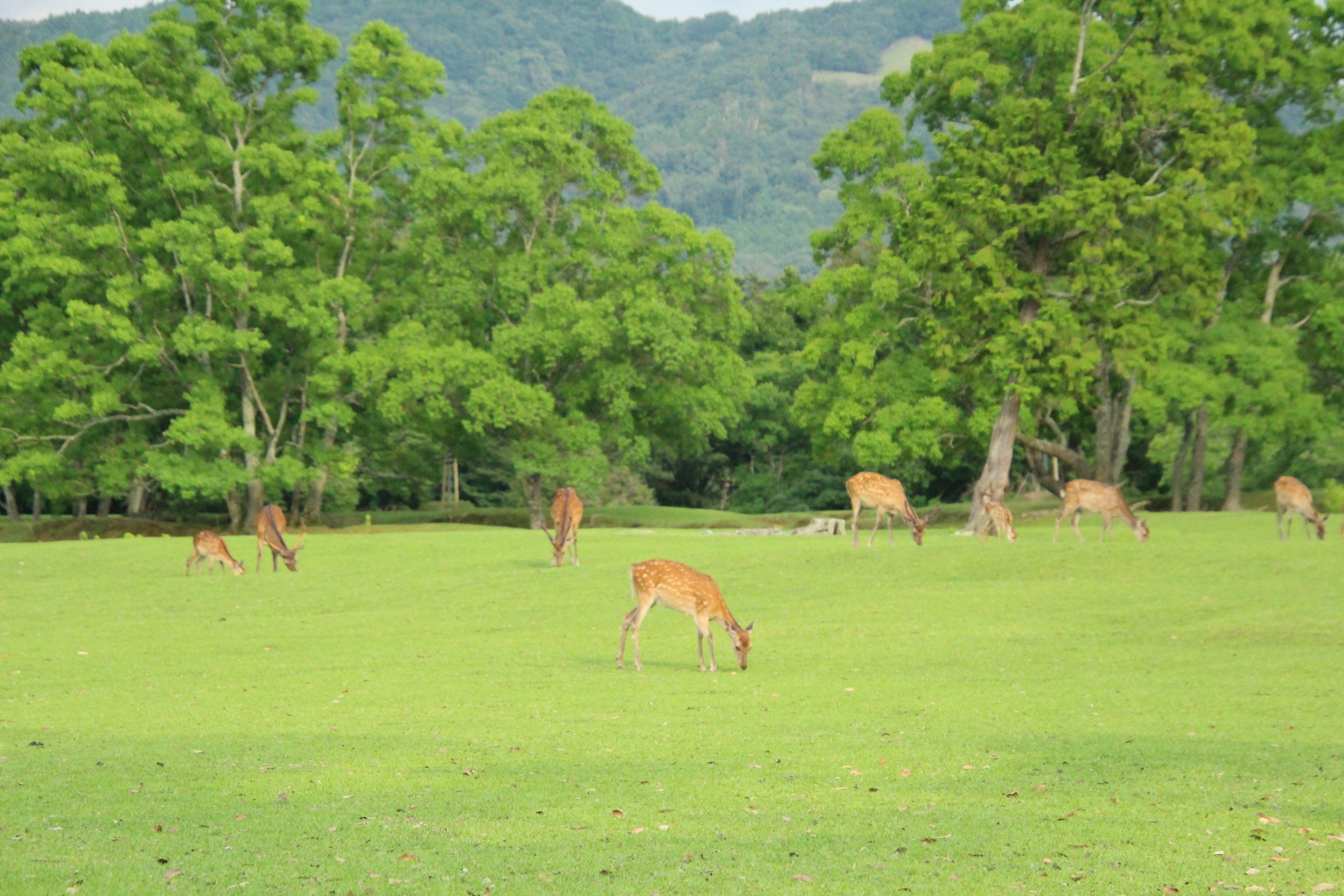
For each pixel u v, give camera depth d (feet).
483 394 166.71
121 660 67.51
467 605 89.20
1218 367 152.76
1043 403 148.97
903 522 173.88
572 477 173.58
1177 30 139.13
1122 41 150.10
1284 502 113.91
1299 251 170.91
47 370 163.63
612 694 54.95
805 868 27.89
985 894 26.13
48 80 168.86
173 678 61.16
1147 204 124.47
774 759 40.29
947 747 42.34
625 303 178.91
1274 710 49.78
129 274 169.89
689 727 46.42
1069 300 133.69
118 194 165.07
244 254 175.01
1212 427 196.13
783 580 95.40
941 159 148.36
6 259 169.58
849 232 152.76
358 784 36.58
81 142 170.40
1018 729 45.96
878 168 155.02
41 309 174.81
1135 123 125.90
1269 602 77.82
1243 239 166.71
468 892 26.14
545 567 106.01
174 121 167.12
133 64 176.45
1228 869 27.91
